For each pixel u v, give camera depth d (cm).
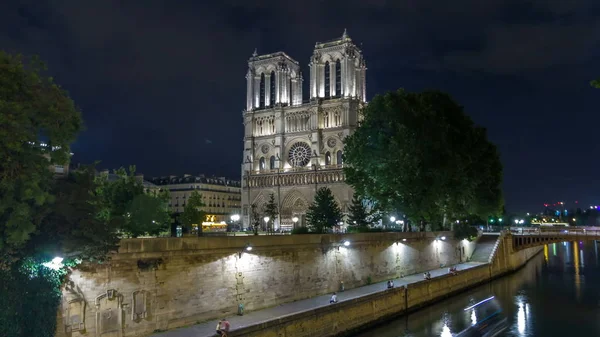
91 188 3181
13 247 2764
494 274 8844
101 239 3102
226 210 19900
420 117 7544
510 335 4841
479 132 8981
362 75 16488
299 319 3850
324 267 5500
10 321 2731
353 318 4553
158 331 3666
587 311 5906
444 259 8538
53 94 2888
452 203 8150
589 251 16500
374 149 7688
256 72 17075
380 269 6575
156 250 3694
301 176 15350
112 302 3406
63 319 3108
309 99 16525
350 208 10600
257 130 16638
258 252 4597
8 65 2669
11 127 2581
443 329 4962
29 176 2683
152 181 19475
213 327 3809
